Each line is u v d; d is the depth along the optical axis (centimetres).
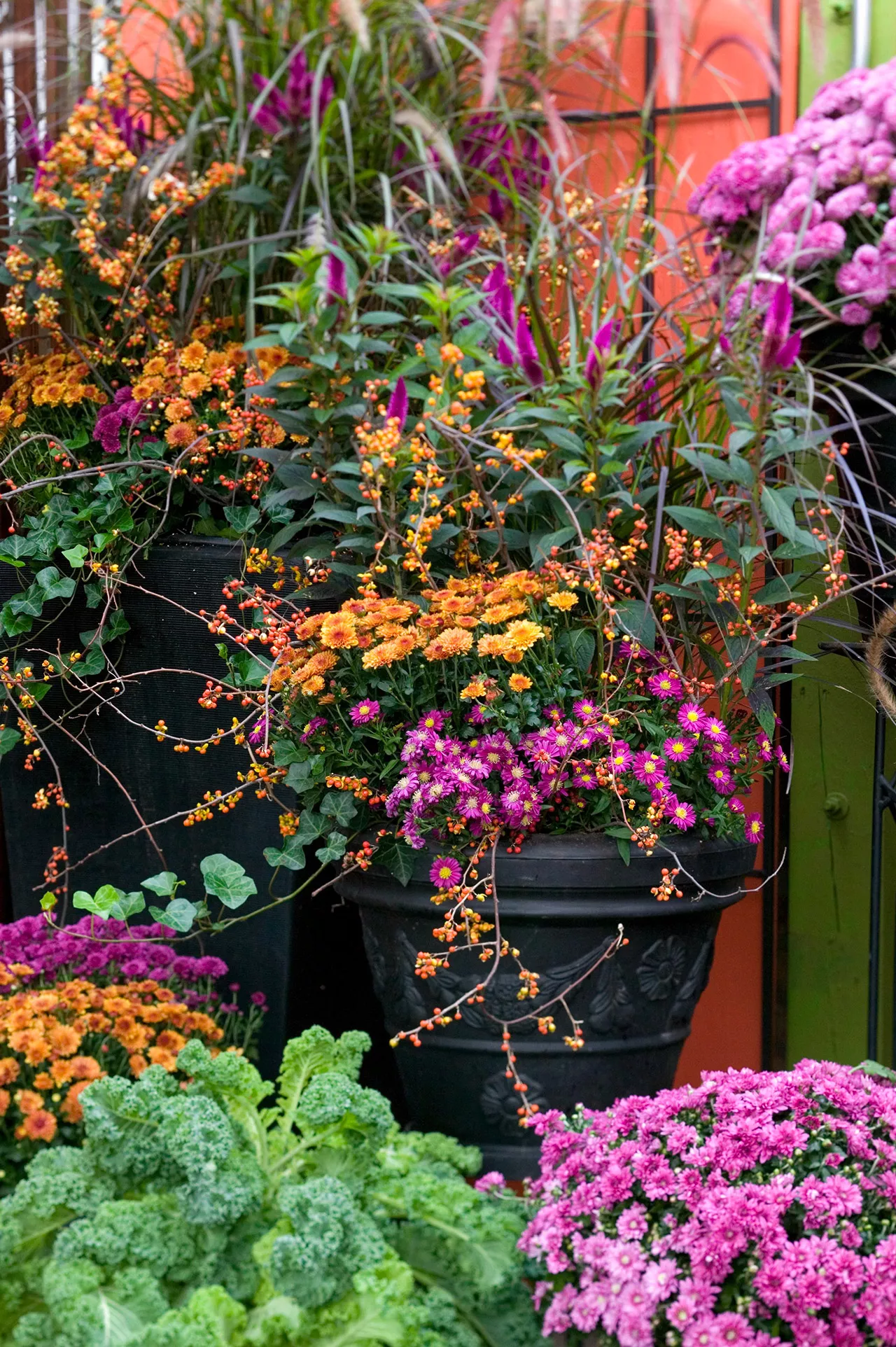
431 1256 117
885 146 176
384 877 159
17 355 215
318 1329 104
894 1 204
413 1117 167
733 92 219
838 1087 127
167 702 189
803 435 166
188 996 164
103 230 207
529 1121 135
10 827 197
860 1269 108
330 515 169
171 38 227
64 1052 134
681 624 172
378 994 168
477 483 166
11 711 192
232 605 185
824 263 181
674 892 153
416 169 211
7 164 226
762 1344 103
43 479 182
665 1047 161
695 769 158
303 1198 108
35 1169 117
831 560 165
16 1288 110
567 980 153
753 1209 111
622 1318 107
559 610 166
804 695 210
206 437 183
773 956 217
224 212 217
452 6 219
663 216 224
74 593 183
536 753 149
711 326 176
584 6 212
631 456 165
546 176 222
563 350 192
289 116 206
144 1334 99
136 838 192
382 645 153
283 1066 136
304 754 165
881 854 179
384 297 196
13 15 229
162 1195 116
